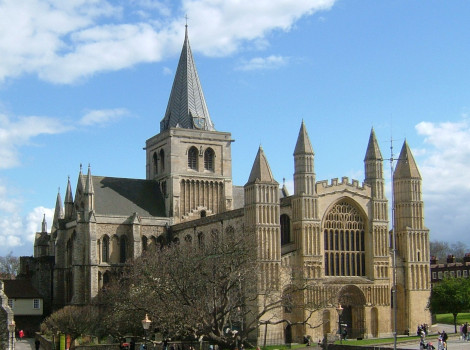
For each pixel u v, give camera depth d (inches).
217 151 6579.7
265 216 4933.6
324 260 5177.2
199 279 3929.6
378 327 5334.6
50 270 6397.6
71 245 6186.0
